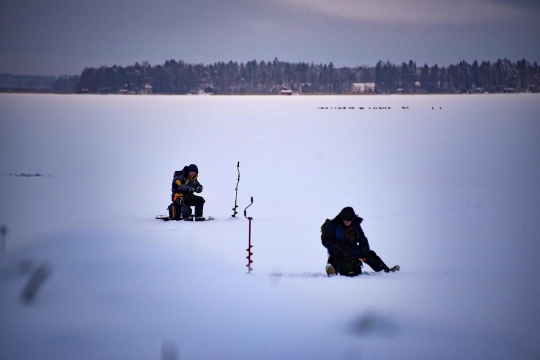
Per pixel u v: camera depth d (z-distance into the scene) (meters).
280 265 35.97
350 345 22.39
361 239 34.56
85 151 146.50
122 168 112.12
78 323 24.47
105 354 21.38
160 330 23.77
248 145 164.00
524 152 138.88
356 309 26.36
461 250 41.59
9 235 43.91
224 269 34.09
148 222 52.97
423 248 42.44
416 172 102.94
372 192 79.19
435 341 22.84
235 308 26.41
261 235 46.91
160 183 91.31
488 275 33.53
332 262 33.47
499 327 24.42
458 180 91.31
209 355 21.27
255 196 75.62
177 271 33.28
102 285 29.91
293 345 22.16
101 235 44.03
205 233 46.88
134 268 33.66
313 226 52.44
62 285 29.83
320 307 26.61
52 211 62.00
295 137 195.12
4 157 130.38
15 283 30.03
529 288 30.42
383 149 150.88
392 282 31.48
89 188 83.62
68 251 37.94
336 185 86.88
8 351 21.59
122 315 25.39
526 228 50.75
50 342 22.45
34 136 192.38
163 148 155.38
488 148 150.25
